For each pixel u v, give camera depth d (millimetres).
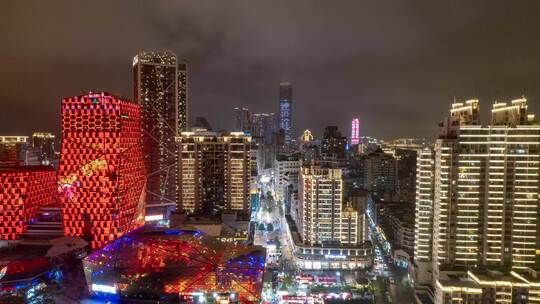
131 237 169375
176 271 157750
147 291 159125
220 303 155125
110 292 161375
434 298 198250
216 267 157625
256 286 158000
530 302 174250
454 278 199125
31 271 169250
